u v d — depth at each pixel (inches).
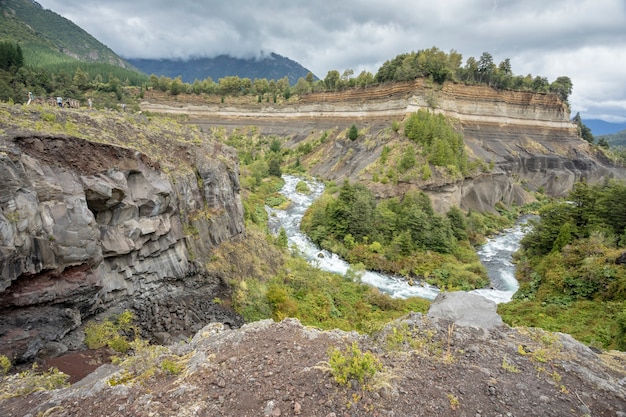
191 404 314.8
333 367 332.5
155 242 850.8
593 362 411.2
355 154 3048.7
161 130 1099.3
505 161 3346.5
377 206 2062.0
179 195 976.3
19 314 568.7
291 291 1167.6
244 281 1065.5
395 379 344.5
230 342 437.4
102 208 724.7
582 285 1034.1
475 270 1578.5
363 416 293.7
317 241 1841.8
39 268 573.3
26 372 498.9
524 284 1326.3
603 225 1402.6
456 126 3405.5
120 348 661.3
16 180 548.4
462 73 3789.4
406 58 3634.4
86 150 695.1
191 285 954.1
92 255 654.5
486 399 328.2
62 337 620.1
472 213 2252.7
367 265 1615.4
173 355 442.0
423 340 423.8
